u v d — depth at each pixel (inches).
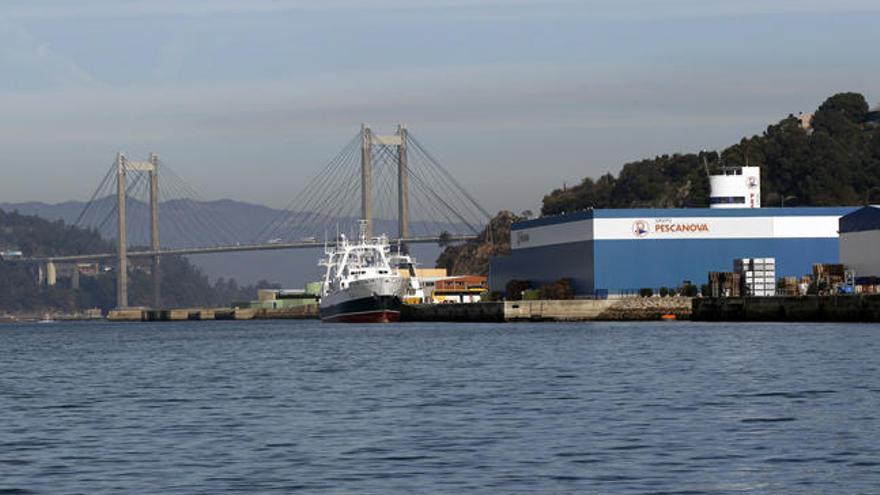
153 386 5442.9
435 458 3031.5
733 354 6387.8
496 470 2849.4
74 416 4185.5
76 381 5920.3
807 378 4867.1
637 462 2918.3
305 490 2662.4
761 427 3447.3
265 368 6471.5
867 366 5364.2
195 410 4276.6
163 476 2856.8
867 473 2733.8
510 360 6486.2
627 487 2635.3
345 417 3919.8
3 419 4133.9
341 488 2679.6
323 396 4675.2
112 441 3472.0
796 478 2699.3
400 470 2874.0
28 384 5777.6
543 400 4301.2
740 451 3046.3
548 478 2743.6
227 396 4798.2
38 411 4392.2
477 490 2632.9
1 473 2935.5
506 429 3526.1
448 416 3878.0
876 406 3873.0
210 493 2647.6
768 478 2704.2
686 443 3186.5
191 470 2928.2
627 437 3309.5
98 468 2987.2
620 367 5738.2
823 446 3090.6
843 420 3555.6
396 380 5349.4
